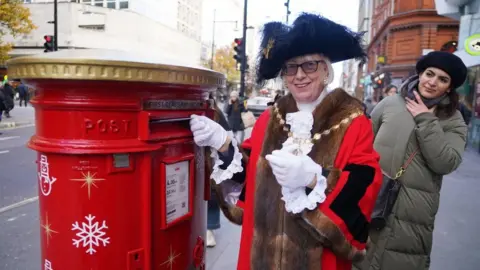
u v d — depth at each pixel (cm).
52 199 127
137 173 127
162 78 120
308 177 123
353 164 130
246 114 448
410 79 216
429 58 200
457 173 680
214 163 160
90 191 122
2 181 561
